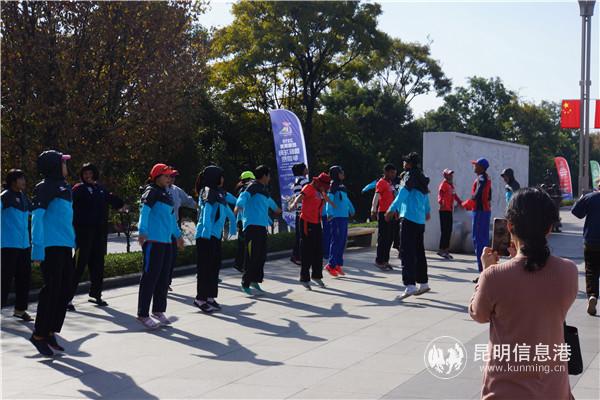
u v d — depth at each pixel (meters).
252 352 7.09
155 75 19.05
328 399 5.48
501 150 20.27
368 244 18.53
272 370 6.38
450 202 15.30
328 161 40.00
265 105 37.28
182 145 25.55
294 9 33.75
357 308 9.55
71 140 17.30
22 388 5.91
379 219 13.71
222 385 5.92
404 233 10.04
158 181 8.43
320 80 38.16
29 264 8.91
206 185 9.54
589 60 24.61
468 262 14.77
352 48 36.19
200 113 27.33
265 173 10.78
